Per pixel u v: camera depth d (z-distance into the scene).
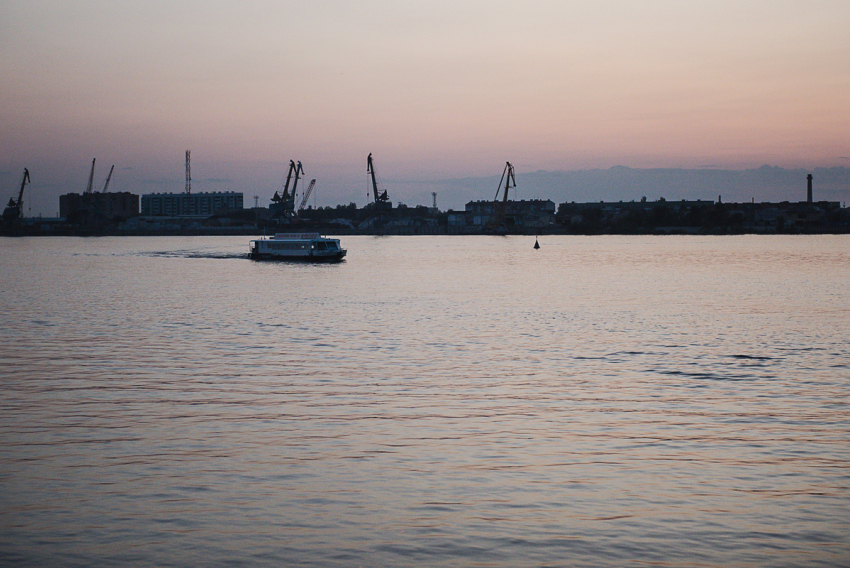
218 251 198.88
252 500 19.73
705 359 40.44
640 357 41.03
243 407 29.66
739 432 26.19
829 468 22.42
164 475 21.62
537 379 35.19
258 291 84.00
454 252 194.50
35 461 22.84
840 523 18.45
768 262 140.25
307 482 21.06
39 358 40.59
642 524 18.34
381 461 22.91
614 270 120.00
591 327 53.25
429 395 31.81
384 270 122.19
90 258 162.75
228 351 42.91
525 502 19.67
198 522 18.38
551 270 120.81
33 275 110.25
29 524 18.25
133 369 37.50
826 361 39.78
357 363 39.22
